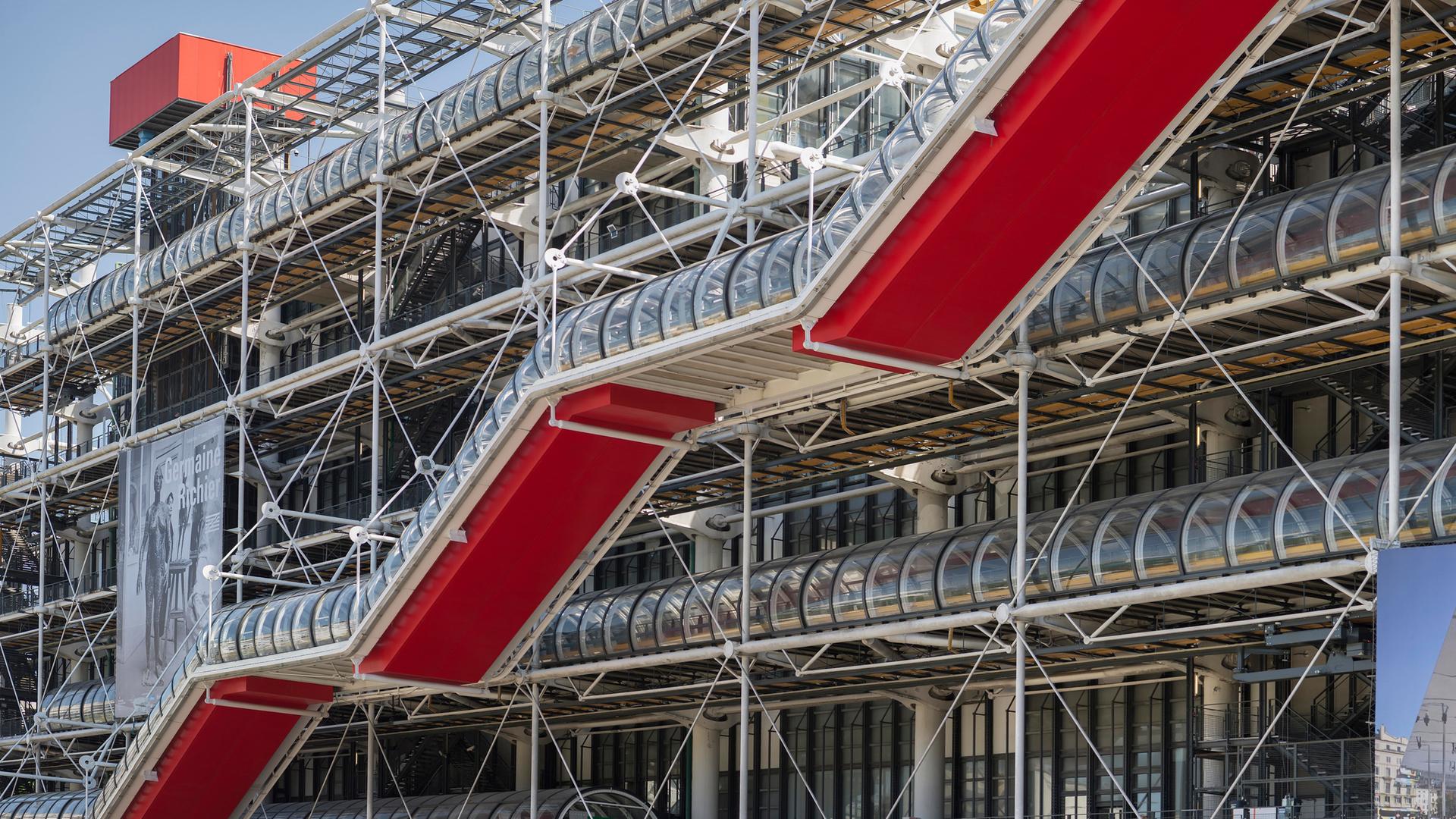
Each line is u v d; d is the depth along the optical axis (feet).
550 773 109.91
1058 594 66.03
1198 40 54.44
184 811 99.30
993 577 68.69
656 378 69.21
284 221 107.96
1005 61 54.34
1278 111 64.69
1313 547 57.82
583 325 70.08
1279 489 59.67
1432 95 67.31
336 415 103.45
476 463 73.77
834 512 94.99
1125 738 78.54
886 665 75.51
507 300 90.17
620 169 99.91
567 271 87.40
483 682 84.43
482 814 99.40
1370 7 59.72
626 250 87.76
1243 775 69.46
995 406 71.05
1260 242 59.77
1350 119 67.87
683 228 84.69
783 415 77.20
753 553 98.89
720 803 100.32
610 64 86.07
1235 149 71.51
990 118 55.52
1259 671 66.39
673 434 73.56
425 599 78.64
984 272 59.11
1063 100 54.70
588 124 90.58
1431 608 50.83
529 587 79.15
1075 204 58.03
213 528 108.88
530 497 74.43
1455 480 54.75
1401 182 55.88
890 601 72.43
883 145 59.06
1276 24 55.21
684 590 83.20
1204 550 60.95
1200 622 69.05
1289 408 72.64
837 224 59.36
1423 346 61.16
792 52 84.07
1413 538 55.21
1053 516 67.97
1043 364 66.03
